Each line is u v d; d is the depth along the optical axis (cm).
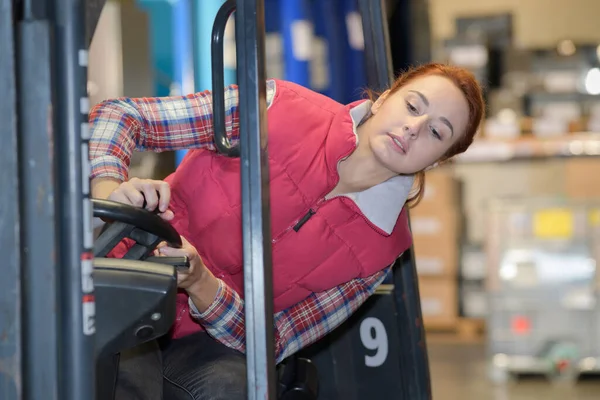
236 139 228
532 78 799
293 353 250
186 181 230
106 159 206
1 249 132
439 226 766
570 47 807
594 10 882
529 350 616
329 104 237
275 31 579
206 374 218
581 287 613
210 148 229
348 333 267
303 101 232
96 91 443
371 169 229
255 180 162
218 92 181
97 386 170
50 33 133
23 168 133
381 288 265
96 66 445
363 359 267
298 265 230
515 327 618
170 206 235
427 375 264
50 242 133
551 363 610
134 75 452
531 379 627
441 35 888
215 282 209
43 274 133
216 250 226
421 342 265
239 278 232
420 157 226
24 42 132
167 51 486
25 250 133
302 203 225
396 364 265
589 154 734
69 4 134
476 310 788
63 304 135
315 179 224
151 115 224
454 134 232
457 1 887
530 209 621
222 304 211
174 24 441
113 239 176
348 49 619
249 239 162
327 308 241
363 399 267
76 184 135
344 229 230
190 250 191
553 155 739
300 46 550
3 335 132
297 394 240
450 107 229
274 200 224
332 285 236
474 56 806
